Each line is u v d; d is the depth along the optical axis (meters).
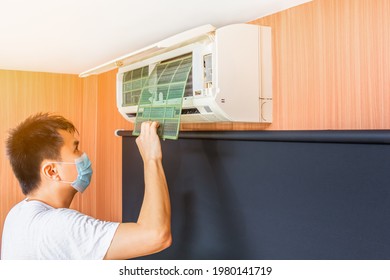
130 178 2.25
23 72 2.95
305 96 1.34
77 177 1.13
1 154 2.88
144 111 1.54
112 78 2.84
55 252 0.93
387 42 1.08
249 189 1.44
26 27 1.62
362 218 1.05
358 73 1.16
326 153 1.15
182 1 1.29
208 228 1.66
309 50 1.32
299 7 1.35
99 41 1.89
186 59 1.47
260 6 1.36
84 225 0.95
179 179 1.86
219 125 1.76
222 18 1.52
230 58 1.36
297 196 1.25
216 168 1.61
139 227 0.98
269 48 1.47
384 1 1.09
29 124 1.08
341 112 1.22
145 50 1.46
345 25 1.20
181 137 1.78
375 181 1.02
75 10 1.39
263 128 1.52
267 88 1.47
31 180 1.07
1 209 2.87
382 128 1.10
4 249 1.08
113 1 1.30
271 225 1.34
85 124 3.18
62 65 2.65
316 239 1.19
